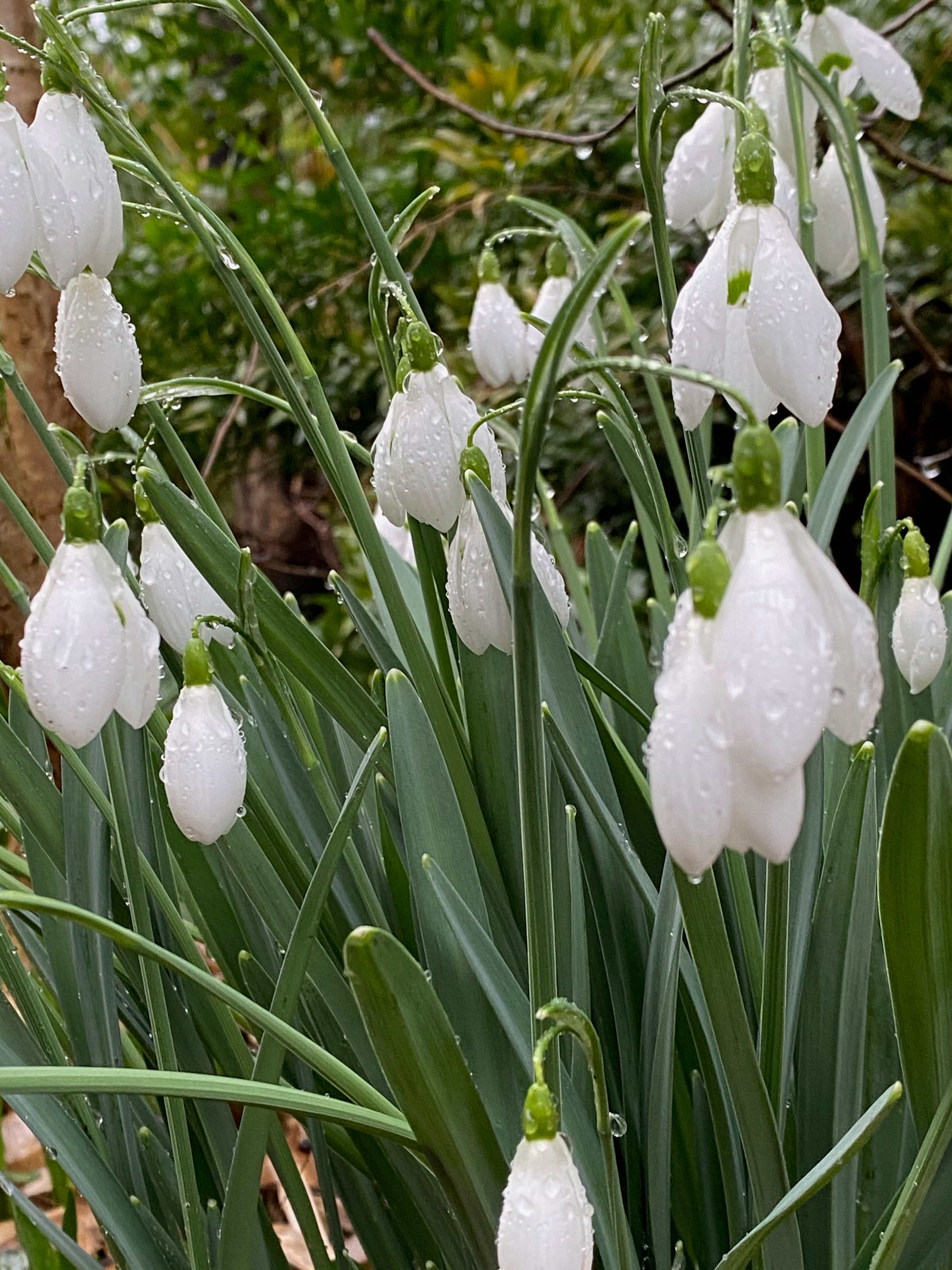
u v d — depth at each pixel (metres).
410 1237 0.33
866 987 0.30
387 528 0.42
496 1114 0.29
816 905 0.30
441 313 0.82
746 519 0.22
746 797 0.21
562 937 0.30
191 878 0.34
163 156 1.00
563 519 0.84
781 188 0.33
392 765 0.32
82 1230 0.48
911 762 0.25
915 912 0.26
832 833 0.29
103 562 0.26
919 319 0.81
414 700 0.30
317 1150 0.32
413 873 0.29
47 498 0.44
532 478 0.23
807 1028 0.30
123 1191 0.30
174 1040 0.31
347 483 0.31
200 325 0.84
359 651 0.81
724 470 0.22
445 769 0.30
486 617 0.28
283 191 0.84
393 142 0.97
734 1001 0.26
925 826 0.25
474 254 0.81
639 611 0.76
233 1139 0.32
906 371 0.81
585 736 0.31
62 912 0.24
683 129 0.77
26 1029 0.30
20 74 0.42
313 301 0.78
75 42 0.29
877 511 0.32
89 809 0.30
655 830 0.33
